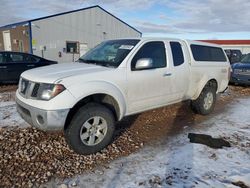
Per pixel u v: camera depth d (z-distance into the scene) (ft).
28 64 33.06
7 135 14.33
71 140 11.66
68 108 11.05
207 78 18.81
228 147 13.74
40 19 66.13
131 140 14.48
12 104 21.95
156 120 18.35
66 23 71.67
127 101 13.57
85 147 12.07
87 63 14.30
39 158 11.87
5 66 31.01
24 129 15.31
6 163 11.28
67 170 10.99
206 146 13.84
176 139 14.85
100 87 12.03
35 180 10.16
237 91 32.96
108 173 10.83
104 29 81.66
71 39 73.67
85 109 11.80
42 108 10.86
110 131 12.81
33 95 11.46
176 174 10.77
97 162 11.78
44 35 67.62
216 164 11.73
